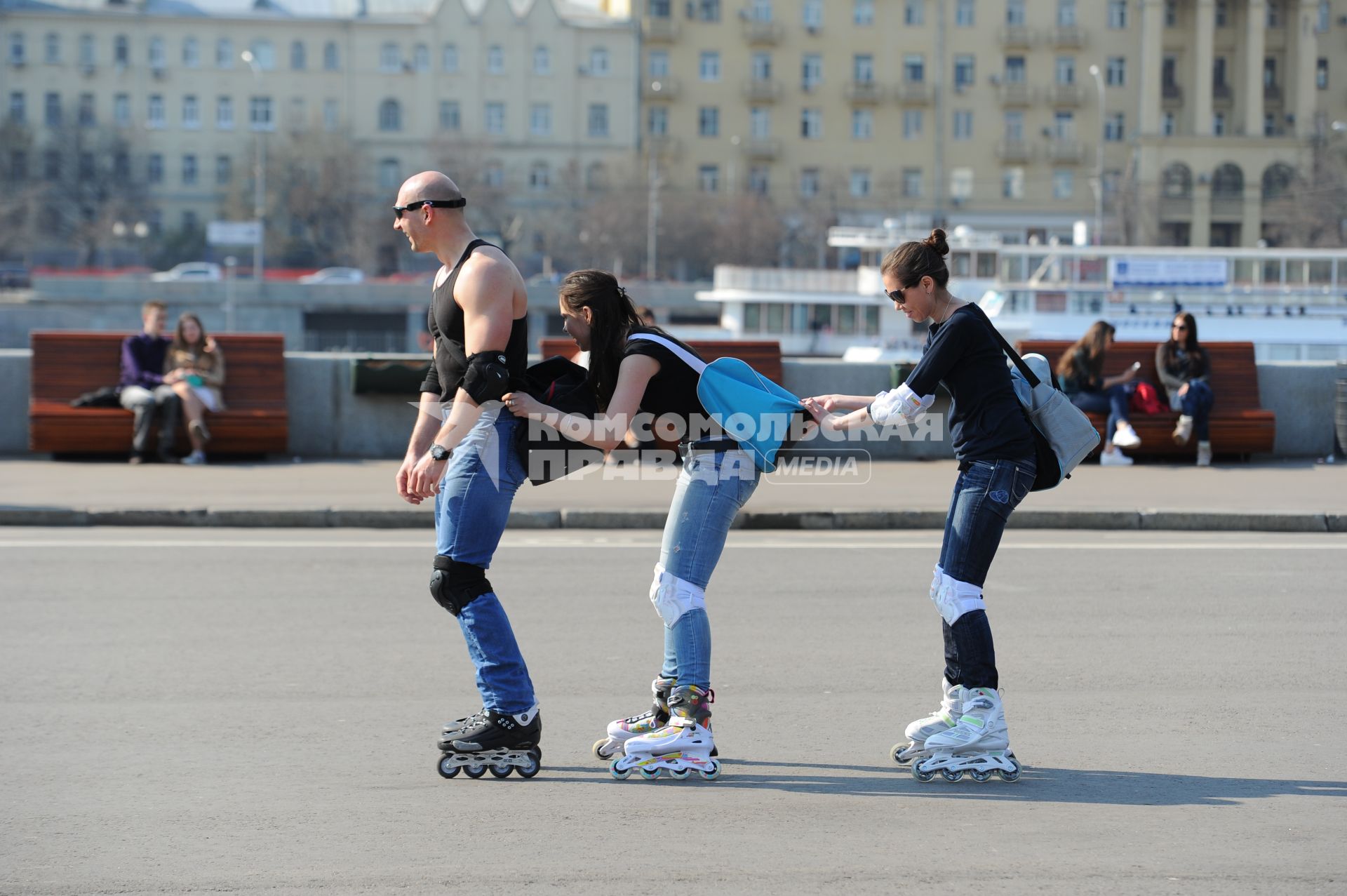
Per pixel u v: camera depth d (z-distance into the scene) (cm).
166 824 675
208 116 12669
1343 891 595
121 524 1631
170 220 12750
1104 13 12650
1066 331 5016
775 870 615
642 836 659
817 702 910
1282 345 4928
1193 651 1053
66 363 2072
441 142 12044
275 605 1199
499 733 748
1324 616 1181
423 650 1042
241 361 2102
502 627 750
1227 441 2147
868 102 12838
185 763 773
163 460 2031
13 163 12250
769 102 12888
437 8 12556
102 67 12600
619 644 1063
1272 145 12112
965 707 750
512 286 726
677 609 754
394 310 9631
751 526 1662
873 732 845
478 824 675
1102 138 10462
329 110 12656
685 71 12912
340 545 1509
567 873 611
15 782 740
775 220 11825
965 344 740
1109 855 636
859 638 1095
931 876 609
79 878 605
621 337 766
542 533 1611
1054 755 799
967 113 12850
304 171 11912
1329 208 11400
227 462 2059
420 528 1641
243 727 846
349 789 730
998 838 658
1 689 929
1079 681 967
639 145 12825
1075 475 2023
